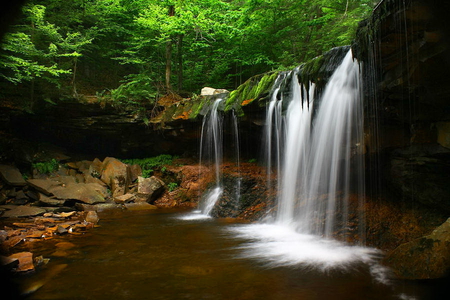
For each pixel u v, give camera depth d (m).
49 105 12.63
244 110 10.04
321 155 7.34
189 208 11.09
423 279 4.12
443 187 5.40
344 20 12.12
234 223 8.33
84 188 11.26
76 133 14.30
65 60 14.38
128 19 15.96
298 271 4.56
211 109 11.43
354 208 6.74
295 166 8.38
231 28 13.15
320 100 7.28
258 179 10.02
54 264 4.87
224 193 10.16
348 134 6.45
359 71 5.71
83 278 4.26
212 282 4.13
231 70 17.19
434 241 4.30
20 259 4.72
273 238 6.61
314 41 13.51
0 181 10.42
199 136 12.98
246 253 5.50
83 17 14.85
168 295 3.70
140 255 5.38
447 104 4.75
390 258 4.78
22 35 10.23
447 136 4.88
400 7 3.96
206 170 12.29
